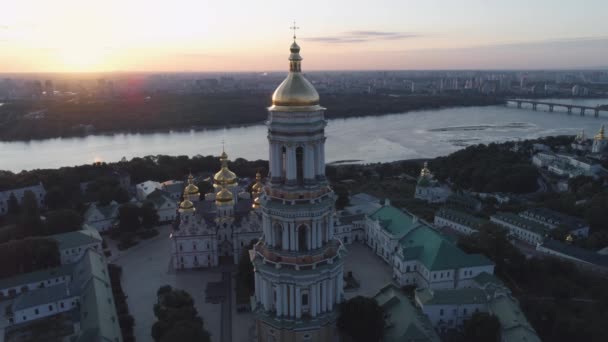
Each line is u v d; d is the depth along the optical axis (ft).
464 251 502.38
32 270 496.23
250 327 400.88
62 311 412.98
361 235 616.80
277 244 282.97
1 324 395.75
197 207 607.78
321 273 275.39
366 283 488.85
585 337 364.79
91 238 556.51
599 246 556.92
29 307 396.78
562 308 422.41
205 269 532.32
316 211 268.62
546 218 640.17
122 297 454.40
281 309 282.15
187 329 319.27
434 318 384.47
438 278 448.65
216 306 441.27
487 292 394.52
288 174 266.98
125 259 560.61
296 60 259.80
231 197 558.97
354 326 290.76
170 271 526.98
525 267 486.38
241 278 460.55
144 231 642.22
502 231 515.91
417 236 507.30
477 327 352.28
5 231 565.94
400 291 376.07
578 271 481.05
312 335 282.77
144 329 404.36
